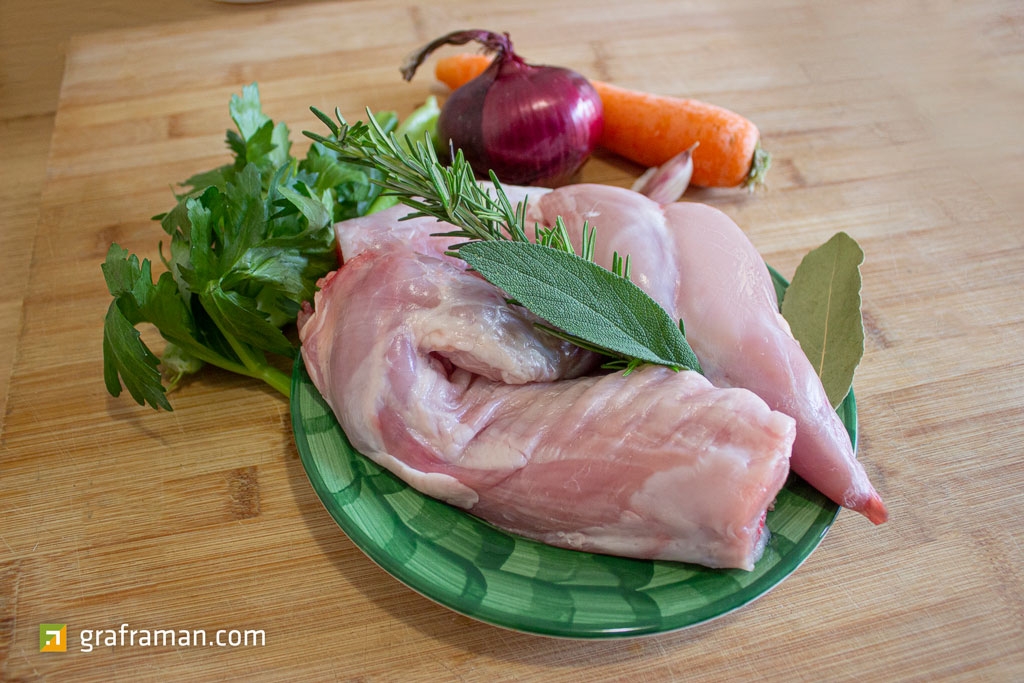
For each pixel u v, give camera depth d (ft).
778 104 1.78
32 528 1.24
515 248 1.08
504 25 1.97
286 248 1.29
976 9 1.97
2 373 1.52
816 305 1.26
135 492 1.27
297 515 1.24
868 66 1.85
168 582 1.19
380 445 1.16
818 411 1.14
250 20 1.99
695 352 1.19
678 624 1.04
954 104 1.76
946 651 1.10
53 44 1.94
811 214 1.58
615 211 1.27
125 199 1.63
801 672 1.10
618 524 1.09
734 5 2.02
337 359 1.18
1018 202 1.58
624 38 1.94
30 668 1.12
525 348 1.15
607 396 1.11
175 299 1.27
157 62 1.89
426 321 1.15
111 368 1.27
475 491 1.13
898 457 1.27
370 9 2.02
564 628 1.04
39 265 1.53
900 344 1.39
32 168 1.78
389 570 1.09
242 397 1.37
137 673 1.12
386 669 1.11
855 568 1.17
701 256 1.22
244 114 1.46
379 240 1.28
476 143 1.56
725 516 1.04
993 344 1.38
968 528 1.20
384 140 1.19
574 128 1.56
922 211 1.57
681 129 1.61
